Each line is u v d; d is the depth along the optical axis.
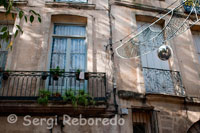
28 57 7.69
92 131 6.73
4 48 8.09
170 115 7.47
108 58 8.09
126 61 8.18
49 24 8.49
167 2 10.41
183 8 10.17
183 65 8.85
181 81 8.32
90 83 7.45
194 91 8.30
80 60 8.31
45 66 7.72
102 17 9.01
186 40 9.54
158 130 7.16
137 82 7.88
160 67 8.86
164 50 6.41
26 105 6.44
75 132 6.65
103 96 7.25
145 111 7.63
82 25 9.08
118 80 7.74
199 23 9.95
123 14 9.34
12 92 6.91
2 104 6.38
